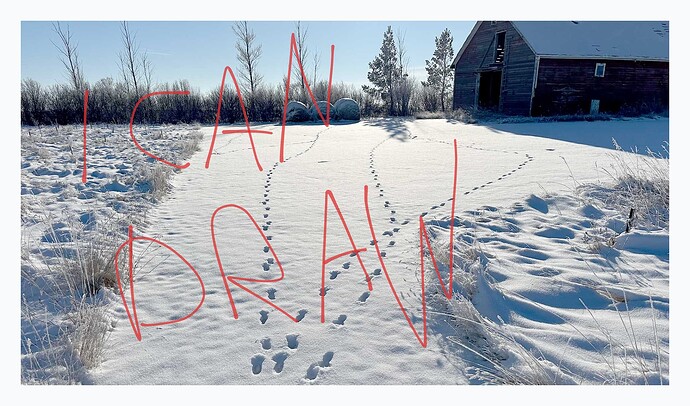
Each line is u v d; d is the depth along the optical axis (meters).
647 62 24.52
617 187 7.03
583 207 6.28
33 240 5.16
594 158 10.33
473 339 3.32
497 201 6.84
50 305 3.81
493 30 26.59
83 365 3.04
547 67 23.14
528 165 9.73
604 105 24.47
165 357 3.17
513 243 5.10
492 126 20.22
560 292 3.88
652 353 2.92
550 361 2.95
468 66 29.64
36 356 3.09
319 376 2.92
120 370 3.03
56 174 8.84
